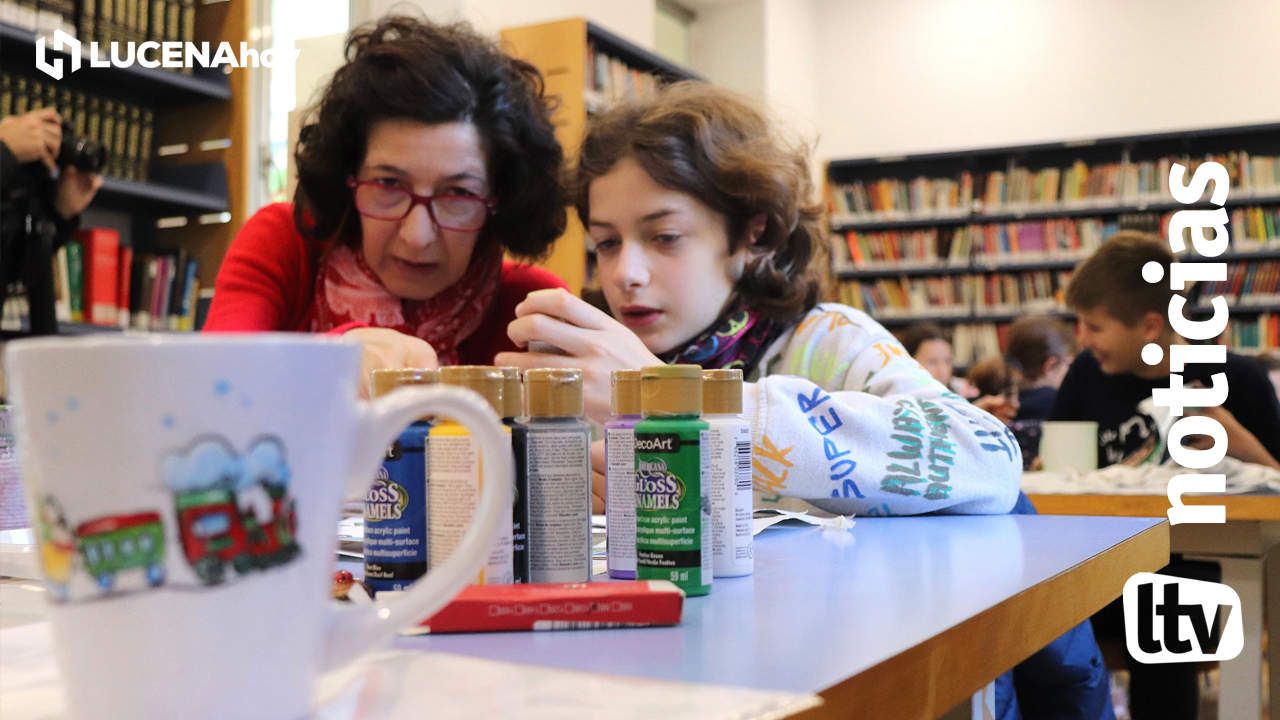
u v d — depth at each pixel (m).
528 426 0.56
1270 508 1.59
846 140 7.30
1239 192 6.41
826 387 1.17
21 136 2.38
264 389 0.30
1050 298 6.91
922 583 0.56
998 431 0.93
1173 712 1.84
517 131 1.28
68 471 0.29
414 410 0.35
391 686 0.35
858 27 7.27
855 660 0.38
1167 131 6.55
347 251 1.34
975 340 7.05
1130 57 6.70
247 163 3.46
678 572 0.53
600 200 1.22
